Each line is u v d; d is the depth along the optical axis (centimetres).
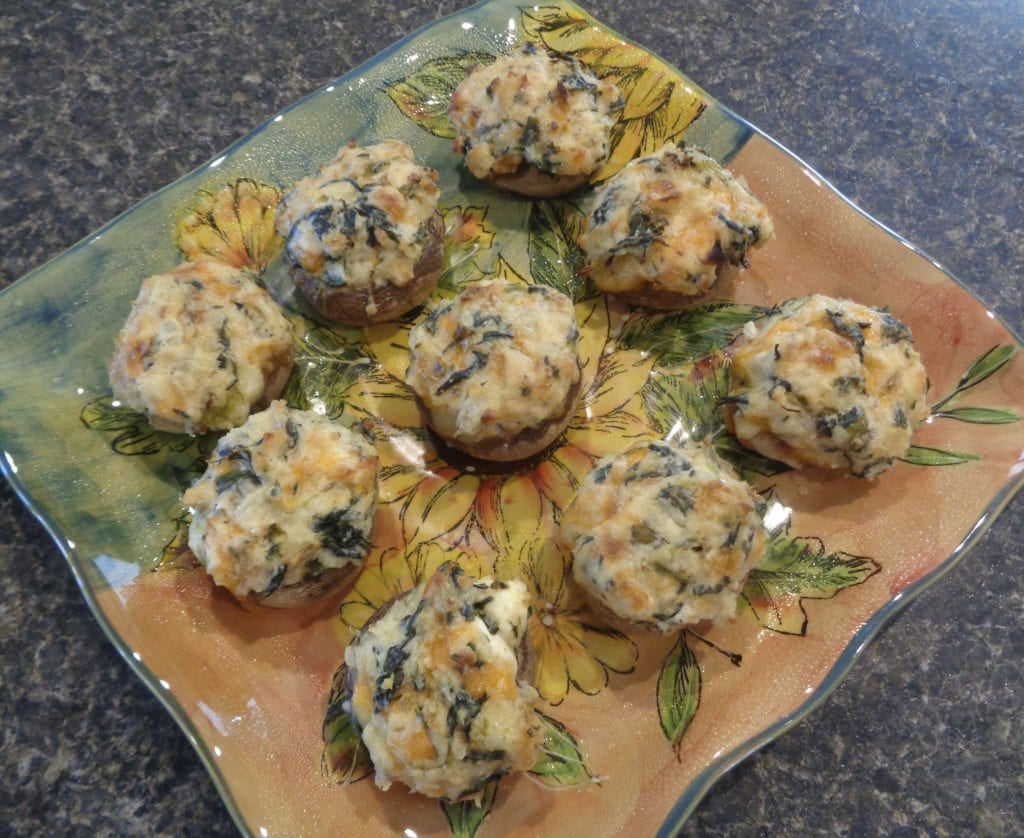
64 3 31
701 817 20
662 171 25
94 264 24
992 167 30
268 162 26
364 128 27
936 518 22
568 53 28
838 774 21
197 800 19
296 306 25
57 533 20
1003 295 28
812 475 23
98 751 20
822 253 26
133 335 22
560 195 27
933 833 20
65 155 28
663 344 25
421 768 18
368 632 19
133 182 28
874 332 23
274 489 20
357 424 24
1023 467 22
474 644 18
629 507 21
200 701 19
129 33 31
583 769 19
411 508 23
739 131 27
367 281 24
